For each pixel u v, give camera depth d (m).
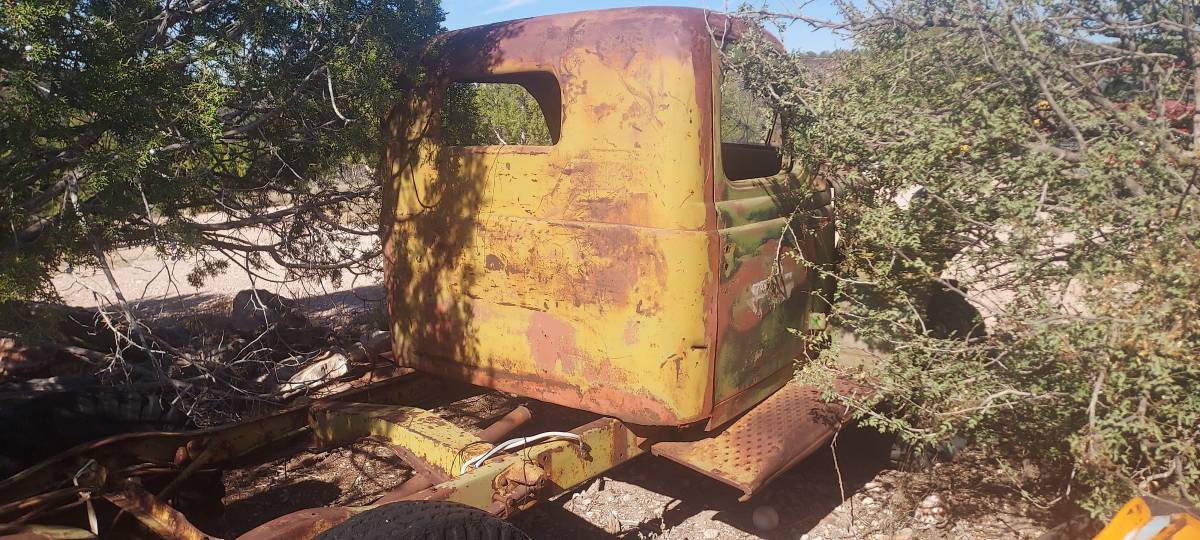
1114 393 2.50
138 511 2.33
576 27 3.00
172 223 3.61
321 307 7.95
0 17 2.81
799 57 3.30
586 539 3.48
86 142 3.24
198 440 2.98
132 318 3.73
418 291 3.52
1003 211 2.65
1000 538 3.35
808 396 3.43
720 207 2.93
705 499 3.83
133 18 3.37
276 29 4.01
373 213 5.04
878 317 3.10
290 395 4.09
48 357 4.11
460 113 4.33
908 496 3.74
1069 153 2.63
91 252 3.63
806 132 3.27
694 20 2.84
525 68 3.11
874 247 3.38
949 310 3.77
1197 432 2.53
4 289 2.90
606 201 2.90
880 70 3.10
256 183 4.64
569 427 3.68
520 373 3.19
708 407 2.95
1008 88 2.92
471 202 3.26
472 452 2.69
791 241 3.46
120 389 3.16
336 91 3.98
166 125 3.32
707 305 2.87
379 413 3.09
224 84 3.76
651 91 2.79
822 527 3.54
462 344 3.37
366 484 3.94
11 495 2.37
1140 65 2.98
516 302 3.16
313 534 2.25
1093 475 2.60
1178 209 2.41
